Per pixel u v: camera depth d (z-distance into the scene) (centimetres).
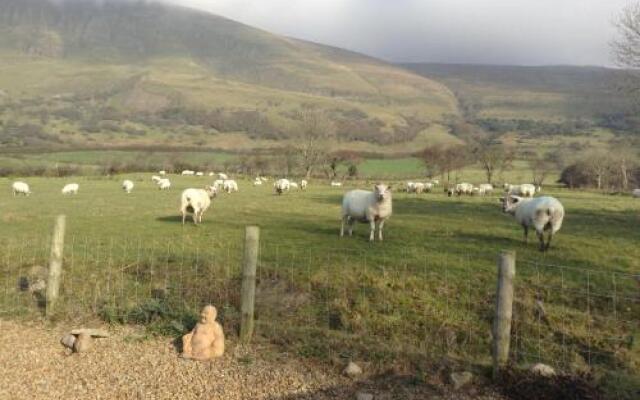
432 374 825
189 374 817
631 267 1447
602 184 8094
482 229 2147
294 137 16775
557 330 1005
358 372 825
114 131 17175
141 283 1285
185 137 16838
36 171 7812
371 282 1225
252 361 863
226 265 1399
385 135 17475
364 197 1817
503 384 784
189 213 2781
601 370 858
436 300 1131
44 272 1348
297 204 3441
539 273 1330
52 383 778
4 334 959
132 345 920
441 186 7156
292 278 1255
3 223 2348
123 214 2756
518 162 11738
